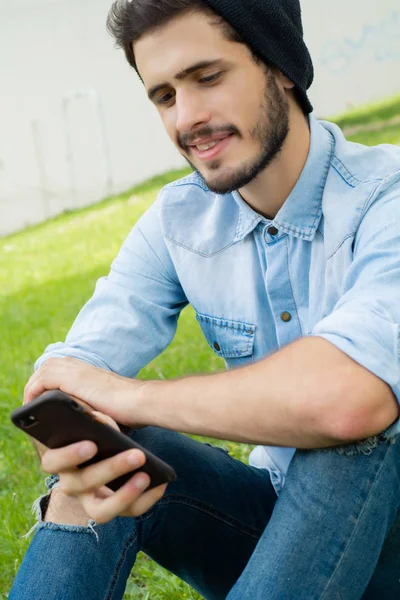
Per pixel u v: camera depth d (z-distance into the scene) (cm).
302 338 182
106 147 1532
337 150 213
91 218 1277
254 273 223
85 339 234
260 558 176
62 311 696
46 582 187
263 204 217
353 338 175
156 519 211
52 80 1538
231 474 221
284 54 204
